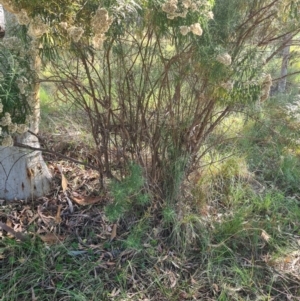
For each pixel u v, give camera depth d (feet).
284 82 13.26
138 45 7.16
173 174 8.47
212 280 7.60
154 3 5.94
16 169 8.75
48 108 11.09
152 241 8.13
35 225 8.38
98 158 8.55
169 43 7.03
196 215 8.52
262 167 10.84
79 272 7.48
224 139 9.50
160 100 7.80
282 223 8.96
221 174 9.85
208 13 6.36
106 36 6.33
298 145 11.39
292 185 10.33
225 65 6.52
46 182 9.25
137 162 8.22
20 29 6.67
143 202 8.01
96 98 7.86
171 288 7.44
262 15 7.21
